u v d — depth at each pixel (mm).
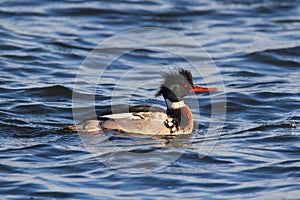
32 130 14461
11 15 23094
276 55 20438
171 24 22859
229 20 23391
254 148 13703
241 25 23000
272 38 21859
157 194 11469
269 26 22922
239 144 13945
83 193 11469
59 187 11680
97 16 23422
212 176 12250
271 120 15500
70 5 24188
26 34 21547
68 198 11273
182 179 12117
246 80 18516
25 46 20531
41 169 12445
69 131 14391
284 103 16578
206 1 25031
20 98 16562
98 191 11555
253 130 14828
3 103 16094
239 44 21312
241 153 13406
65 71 18844
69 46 20703
